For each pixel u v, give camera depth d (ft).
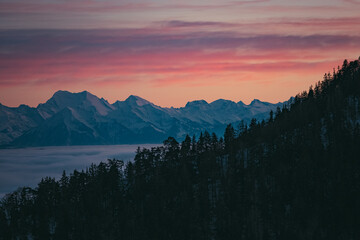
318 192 588.50
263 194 604.08
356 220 553.64
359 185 583.58
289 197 599.57
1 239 619.67
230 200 606.96
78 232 614.34
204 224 584.40
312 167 623.77
